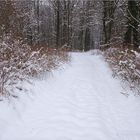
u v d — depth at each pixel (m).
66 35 35.88
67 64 14.15
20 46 9.62
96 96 8.38
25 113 6.26
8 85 6.86
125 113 7.12
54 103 7.31
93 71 12.91
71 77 10.99
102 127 6.01
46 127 5.77
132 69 9.68
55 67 11.48
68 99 7.81
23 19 15.46
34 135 5.39
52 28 45.28
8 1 12.06
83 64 15.43
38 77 8.98
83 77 11.20
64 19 35.38
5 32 10.67
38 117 6.22
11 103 6.19
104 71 12.73
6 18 11.48
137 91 8.69
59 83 9.61
